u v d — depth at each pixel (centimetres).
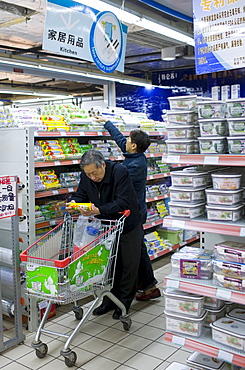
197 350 246
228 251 241
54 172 417
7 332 357
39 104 1473
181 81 1006
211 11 288
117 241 345
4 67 766
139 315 388
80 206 322
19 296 329
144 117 571
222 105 251
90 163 329
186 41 585
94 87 1248
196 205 257
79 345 329
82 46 356
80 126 421
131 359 305
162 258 589
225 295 233
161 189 585
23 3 560
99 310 391
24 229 355
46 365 299
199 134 271
